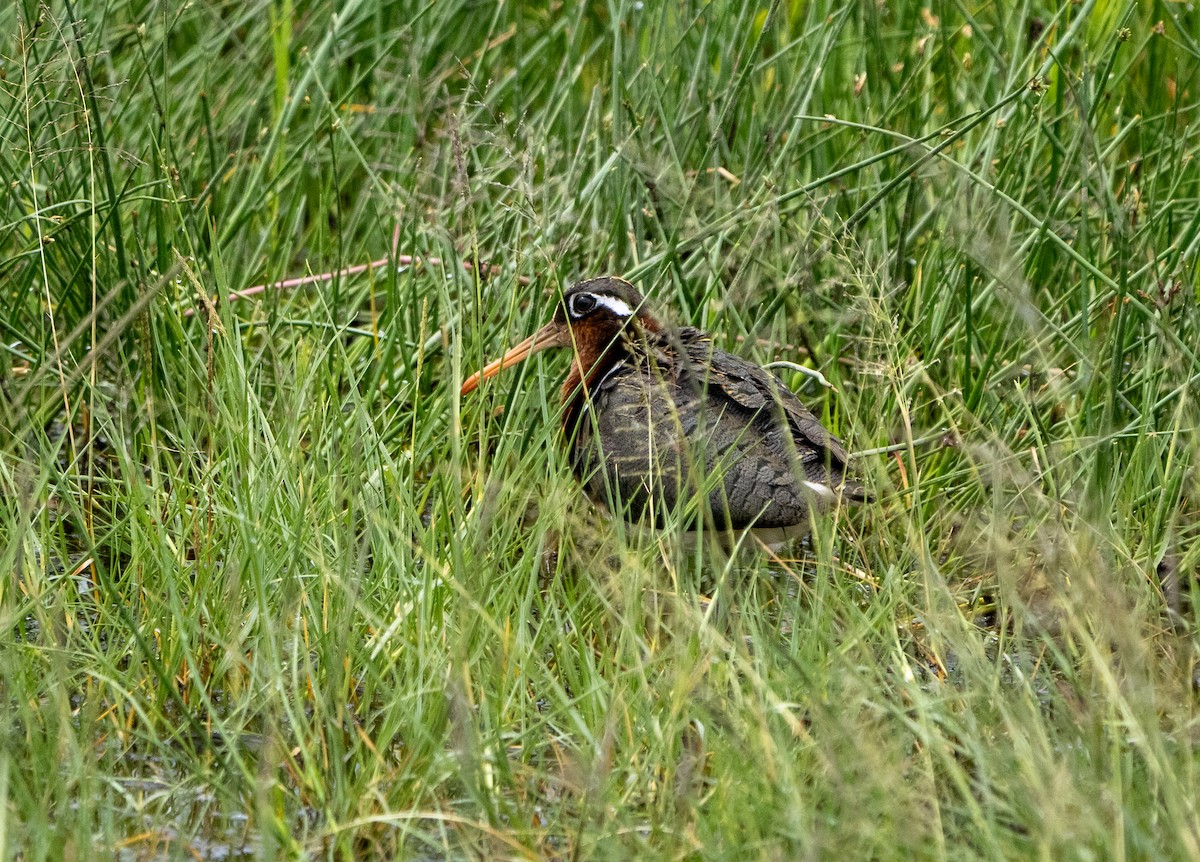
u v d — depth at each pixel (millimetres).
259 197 13789
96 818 7641
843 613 9258
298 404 10344
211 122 15039
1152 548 10117
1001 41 14375
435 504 9891
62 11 14062
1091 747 7551
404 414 12125
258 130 15273
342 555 9430
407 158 14297
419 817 7457
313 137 14258
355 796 7637
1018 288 10258
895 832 6820
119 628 9242
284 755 8172
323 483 9859
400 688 8211
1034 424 10742
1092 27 13922
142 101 14969
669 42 13539
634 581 8750
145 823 7723
